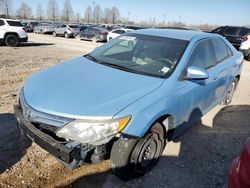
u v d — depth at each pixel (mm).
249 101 6270
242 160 2057
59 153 2570
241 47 13516
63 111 2619
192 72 3340
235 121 5012
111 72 3387
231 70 4957
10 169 3129
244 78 8898
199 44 3953
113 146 2834
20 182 2943
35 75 3520
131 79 3193
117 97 2797
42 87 3059
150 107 2836
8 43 15297
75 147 2545
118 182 3049
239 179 2006
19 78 7234
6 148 3510
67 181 3010
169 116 3289
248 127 4781
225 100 5645
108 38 22594
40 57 11430
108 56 3959
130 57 3814
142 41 4051
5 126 4082
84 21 89125
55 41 21469
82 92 2871
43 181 2988
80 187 2932
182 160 3590
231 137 4363
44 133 2695
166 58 3592
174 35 4074
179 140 4117
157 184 3080
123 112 2627
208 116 5152
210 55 4250
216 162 3613
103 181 3045
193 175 3301
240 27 15516
